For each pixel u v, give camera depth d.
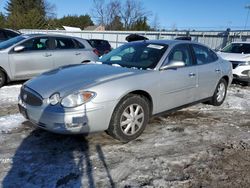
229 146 4.24
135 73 4.27
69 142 4.13
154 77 4.41
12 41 8.11
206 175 3.41
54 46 8.45
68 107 3.61
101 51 18.59
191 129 4.85
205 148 4.12
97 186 3.11
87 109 3.66
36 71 8.09
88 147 4.00
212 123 5.22
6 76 7.74
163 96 4.61
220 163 3.71
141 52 4.97
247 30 18.91
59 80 4.02
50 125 3.70
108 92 3.81
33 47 8.09
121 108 3.99
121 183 3.18
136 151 3.94
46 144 4.05
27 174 3.28
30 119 4.02
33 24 52.97
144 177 3.31
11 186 3.05
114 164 3.57
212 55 6.10
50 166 3.47
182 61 4.96
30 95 3.95
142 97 4.32
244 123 5.33
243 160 3.82
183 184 3.20
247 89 9.04
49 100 3.71
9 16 56.41
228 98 7.32
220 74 6.09
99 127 3.82
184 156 3.85
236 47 11.08
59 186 3.08
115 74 4.15
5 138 4.21
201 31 22.23
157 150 4.00
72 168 3.44
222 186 3.20
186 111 5.89
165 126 4.93
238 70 9.45
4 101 6.27
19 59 7.77
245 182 3.29
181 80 4.90
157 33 25.94
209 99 6.05
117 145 4.10
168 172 3.44
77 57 8.81
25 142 4.09
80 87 3.74
